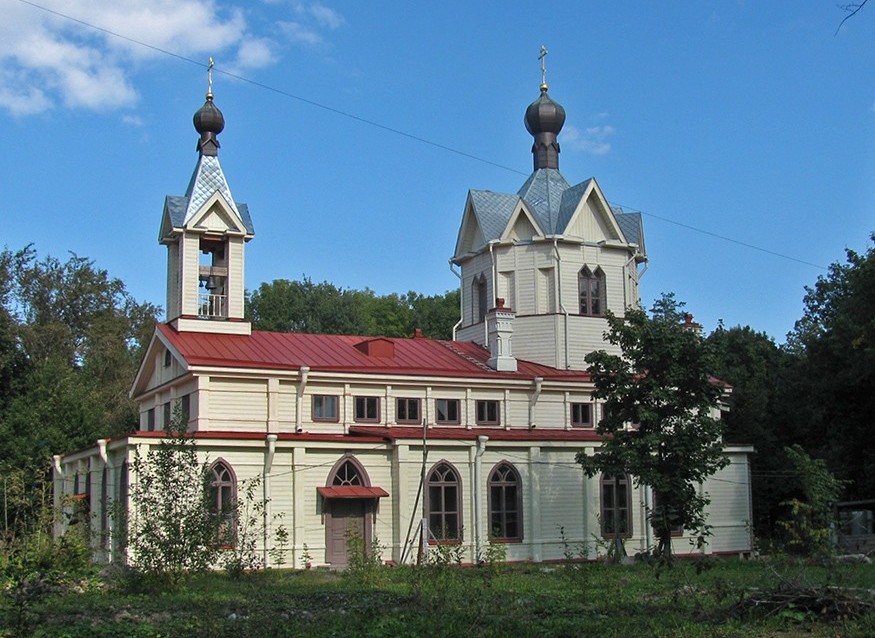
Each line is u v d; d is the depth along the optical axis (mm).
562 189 56250
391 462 43812
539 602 23531
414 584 26875
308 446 41781
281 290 95250
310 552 41438
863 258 56688
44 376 62188
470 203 56125
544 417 50156
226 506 31500
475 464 44844
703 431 40094
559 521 46719
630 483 48844
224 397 43531
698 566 27953
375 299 107500
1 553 30203
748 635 17859
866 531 54406
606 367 41125
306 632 18875
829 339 57875
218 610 23281
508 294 54125
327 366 45219
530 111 57531
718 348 40625
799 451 45031
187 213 46625
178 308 47250
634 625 19234
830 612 19547
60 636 18672
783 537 56438
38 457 36500
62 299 80750
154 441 39812
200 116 48281
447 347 53062
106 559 41969
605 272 54375
